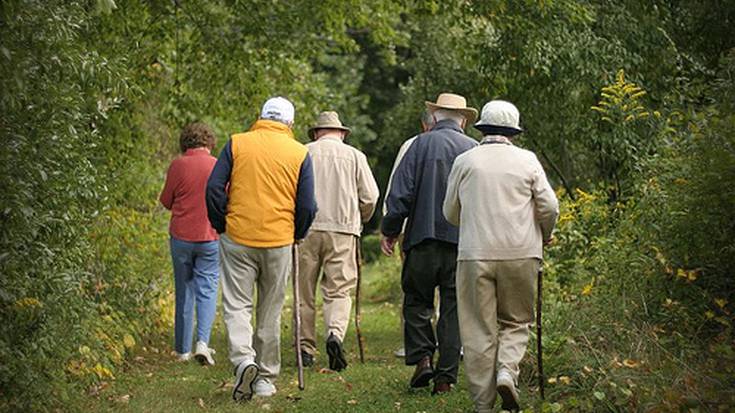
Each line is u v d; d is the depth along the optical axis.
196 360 16.98
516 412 11.49
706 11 21.34
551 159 25.05
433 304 13.84
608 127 21.25
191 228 17.05
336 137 16.88
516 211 11.48
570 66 21.27
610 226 16.88
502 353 11.59
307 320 16.52
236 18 24.89
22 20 10.09
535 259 11.49
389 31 27.44
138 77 23.30
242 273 13.23
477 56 22.97
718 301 12.40
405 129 32.16
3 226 10.70
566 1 21.25
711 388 10.83
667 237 13.68
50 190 11.59
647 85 21.44
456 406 12.62
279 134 13.42
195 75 25.64
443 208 12.30
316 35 27.45
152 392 13.82
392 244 13.97
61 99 11.10
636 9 22.05
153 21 23.67
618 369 11.70
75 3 11.67
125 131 21.36
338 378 15.04
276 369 13.66
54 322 11.78
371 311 27.02
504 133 11.85
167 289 21.06
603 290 14.14
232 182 13.27
